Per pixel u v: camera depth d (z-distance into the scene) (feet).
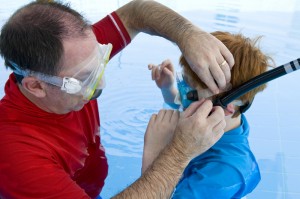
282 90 12.60
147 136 5.26
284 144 10.39
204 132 4.37
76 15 4.40
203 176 5.17
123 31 6.19
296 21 17.19
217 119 4.49
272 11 18.33
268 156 10.03
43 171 4.24
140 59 14.32
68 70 4.22
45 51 4.05
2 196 4.37
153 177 4.41
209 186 5.07
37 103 4.65
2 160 4.22
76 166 5.33
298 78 13.21
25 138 4.41
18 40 4.11
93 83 4.43
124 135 10.93
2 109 4.58
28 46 4.08
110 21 6.17
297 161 9.87
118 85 12.85
